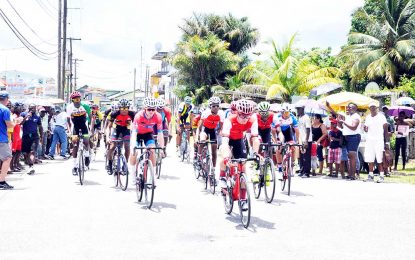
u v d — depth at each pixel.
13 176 11.67
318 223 6.88
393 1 31.62
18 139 12.23
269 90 29.55
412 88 25.56
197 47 40.75
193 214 7.39
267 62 34.16
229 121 7.07
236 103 6.85
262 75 33.22
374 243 5.79
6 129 9.52
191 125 15.71
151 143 8.30
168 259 4.97
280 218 7.20
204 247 5.47
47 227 6.33
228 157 6.74
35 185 10.16
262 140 9.41
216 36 42.88
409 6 30.67
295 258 5.09
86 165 11.55
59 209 7.57
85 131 11.04
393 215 7.51
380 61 29.30
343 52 32.91
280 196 9.30
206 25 44.78
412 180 12.11
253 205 8.30
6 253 5.11
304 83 31.33
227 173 7.29
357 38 32.28
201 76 41.72
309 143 12.53
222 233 6.18
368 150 11.97
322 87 21.56
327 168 14.95
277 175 10.62
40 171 12.80
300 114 12.88
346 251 5.41
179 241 5.73
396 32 31.00
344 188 10.49
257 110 9.15
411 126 16.09
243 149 7.56
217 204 8.33
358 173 12.82
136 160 8.60
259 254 5.22
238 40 44.59
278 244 5.67
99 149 22.14
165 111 13.44
